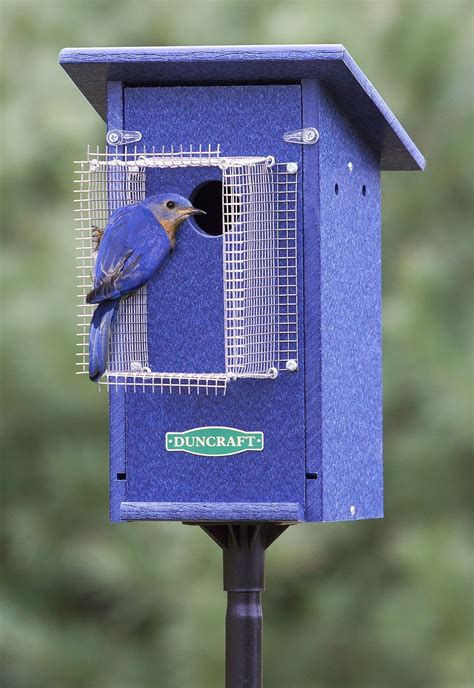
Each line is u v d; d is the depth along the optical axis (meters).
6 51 14.27
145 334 8.27
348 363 8.63
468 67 13.27
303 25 13.27
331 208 8.34
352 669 13.12
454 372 12.92
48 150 13.87
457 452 12.94
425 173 13.35
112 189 8.33
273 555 13.14
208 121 8.23
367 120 8.78
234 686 8.33
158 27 14.15
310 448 8.12
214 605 13.07
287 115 8.15
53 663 13.73
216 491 8.19
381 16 13.43
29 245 13.69
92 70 8.17
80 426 13.67
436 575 12.81
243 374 8.03
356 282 8.82
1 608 13.77
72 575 13.75
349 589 13.20
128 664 13.67
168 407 8.23
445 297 13.14
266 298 8.12
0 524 13.73
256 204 8.13
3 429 13.56
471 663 12.78
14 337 13.36
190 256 8.23
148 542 13.65
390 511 13.11
